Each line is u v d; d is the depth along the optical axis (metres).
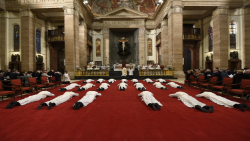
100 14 24.22
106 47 23.42
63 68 22.00
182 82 11.41
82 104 4.12
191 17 19.48
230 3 15.59
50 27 20.84
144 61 23.42
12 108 4.08
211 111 3.62
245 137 2.39
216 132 2.57
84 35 19.47
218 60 15.74
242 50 15.87
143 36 23.47
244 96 5.73
